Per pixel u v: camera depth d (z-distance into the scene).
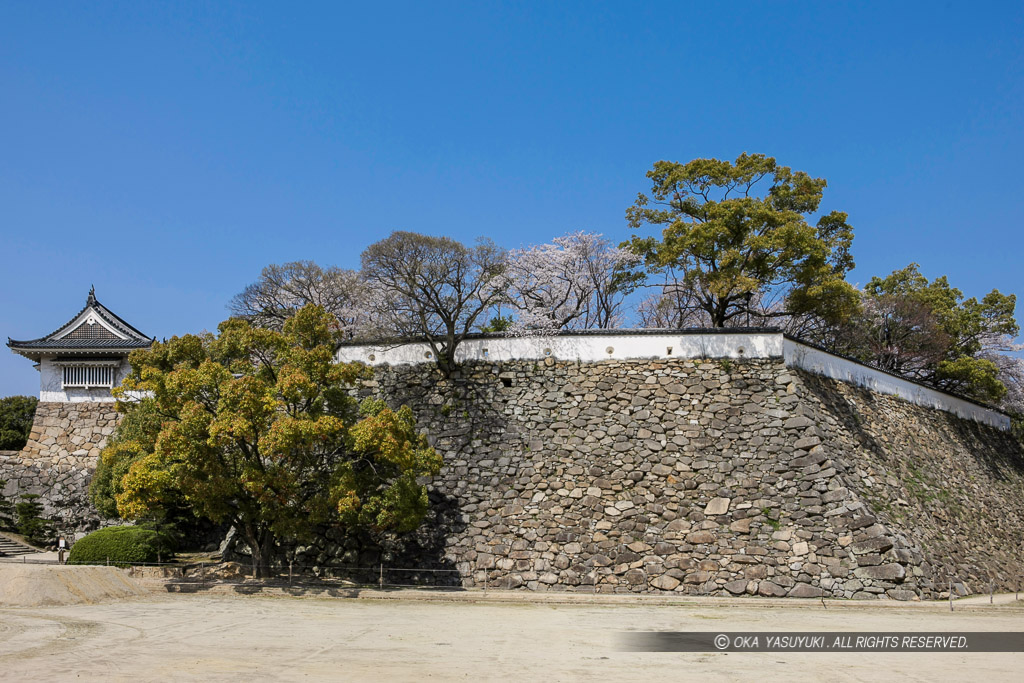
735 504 24.17
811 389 26.92
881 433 28.81
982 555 27.80
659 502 24.59
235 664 13.09
